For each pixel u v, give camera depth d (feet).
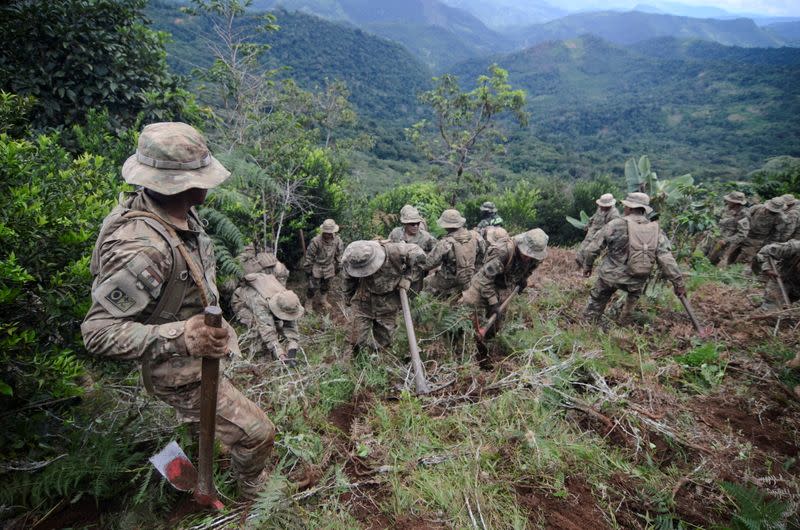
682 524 8.34
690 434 10.61
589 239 26.43
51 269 8.52
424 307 15.40
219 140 28.58
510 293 14.76
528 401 11.03
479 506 8.11
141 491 7.36
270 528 7.16
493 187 58.39
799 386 12.16
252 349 14.98
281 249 28.27
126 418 9.02
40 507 7.67
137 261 5.68
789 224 24.61
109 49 18.45
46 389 7.93
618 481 9.25
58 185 9.52
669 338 15.89
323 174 28.45
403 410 10.66
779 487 9.13
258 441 7.17
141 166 6.06
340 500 8.36
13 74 17.11
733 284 23.34
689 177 31.78
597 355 13.38
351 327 14.66
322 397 11.25
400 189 46.14
